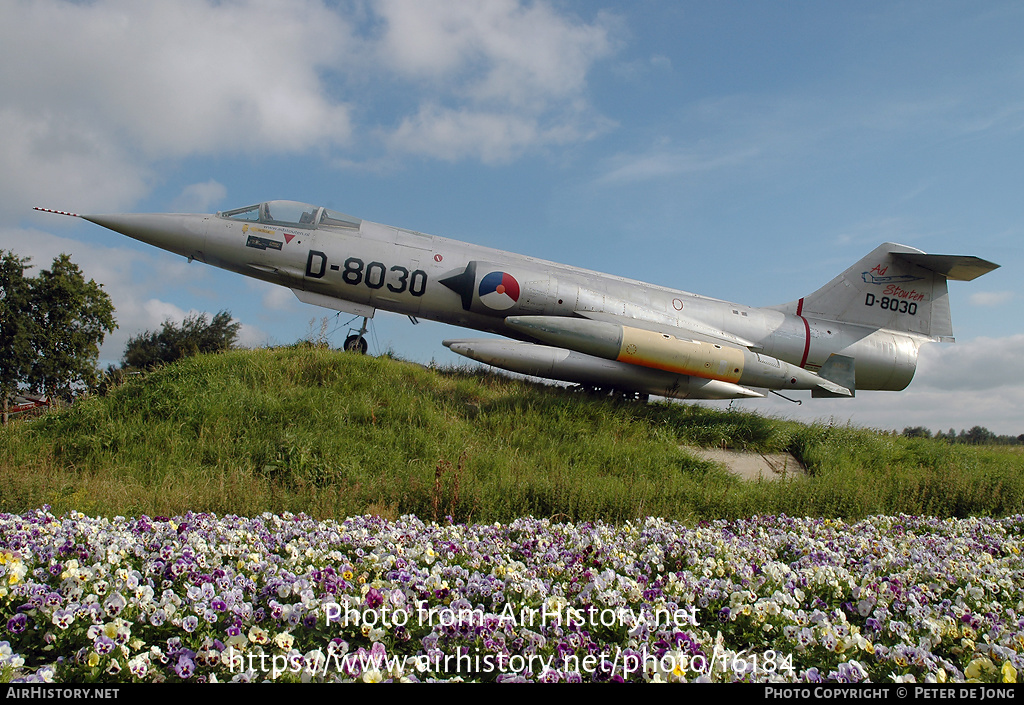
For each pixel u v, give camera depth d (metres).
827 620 4.04
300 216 15.73
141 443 10.62
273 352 14.50
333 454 10.41
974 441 18.41
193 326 28.53
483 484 8.97
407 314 16.64
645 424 14.36
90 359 33.06
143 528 5.54
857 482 10.12
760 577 5.01
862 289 18.77
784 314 18.44
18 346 30.36
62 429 11.09
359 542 5.60
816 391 17.06
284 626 3.86
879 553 6.18
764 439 14.81
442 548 5.47
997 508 9.58
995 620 4.34
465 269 15.98
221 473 9.06
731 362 15.25
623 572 5.34
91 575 4.08
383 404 12.88
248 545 5.29
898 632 4.06
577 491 8.58
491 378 16.92
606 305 16.28
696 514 8.36
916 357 18.77
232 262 15.50
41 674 3.07
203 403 11.55
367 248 15.70
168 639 3.45
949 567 5.47
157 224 15.18
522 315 16.27
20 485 7.79
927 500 9.71
